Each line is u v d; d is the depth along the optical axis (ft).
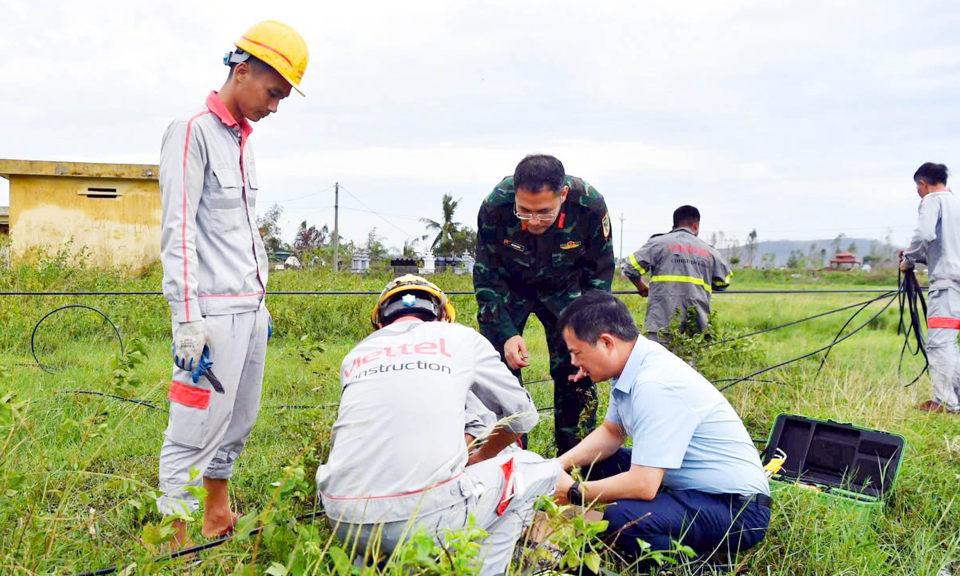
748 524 10.50
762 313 49.03
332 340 29.68
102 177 50.39
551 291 15.03
